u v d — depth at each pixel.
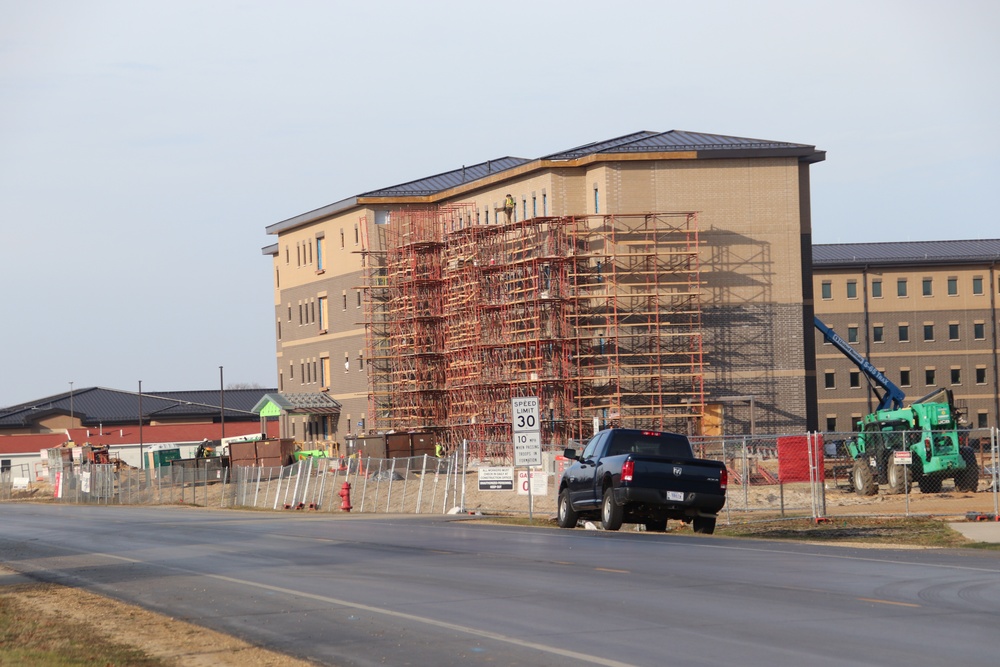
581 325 69.62
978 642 12.94
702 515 30.41
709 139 73.50
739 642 13.25
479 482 41.31
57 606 19.14
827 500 47.00
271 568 23.16
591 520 34.41
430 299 83.69
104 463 101.12
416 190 89.19
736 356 70.06
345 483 50.91
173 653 14.26
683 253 68.94
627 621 14.92
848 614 14.95
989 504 42.56
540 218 69.75
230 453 88.69
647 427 68.75
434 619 15.69
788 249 70.69
